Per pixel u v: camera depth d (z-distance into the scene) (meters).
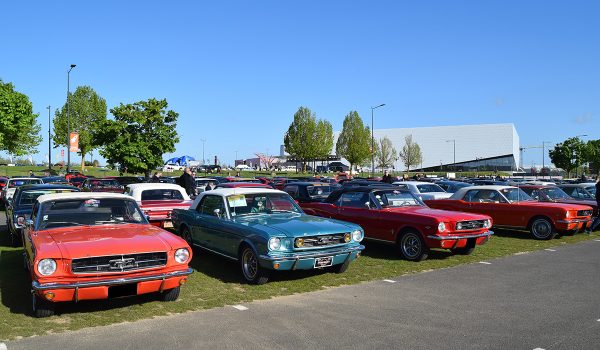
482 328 5.43
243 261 7.62
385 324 5.58
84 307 6.16
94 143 30.62
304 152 68.94
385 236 9.92
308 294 6.94
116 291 5.65
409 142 105.38
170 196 12.39
